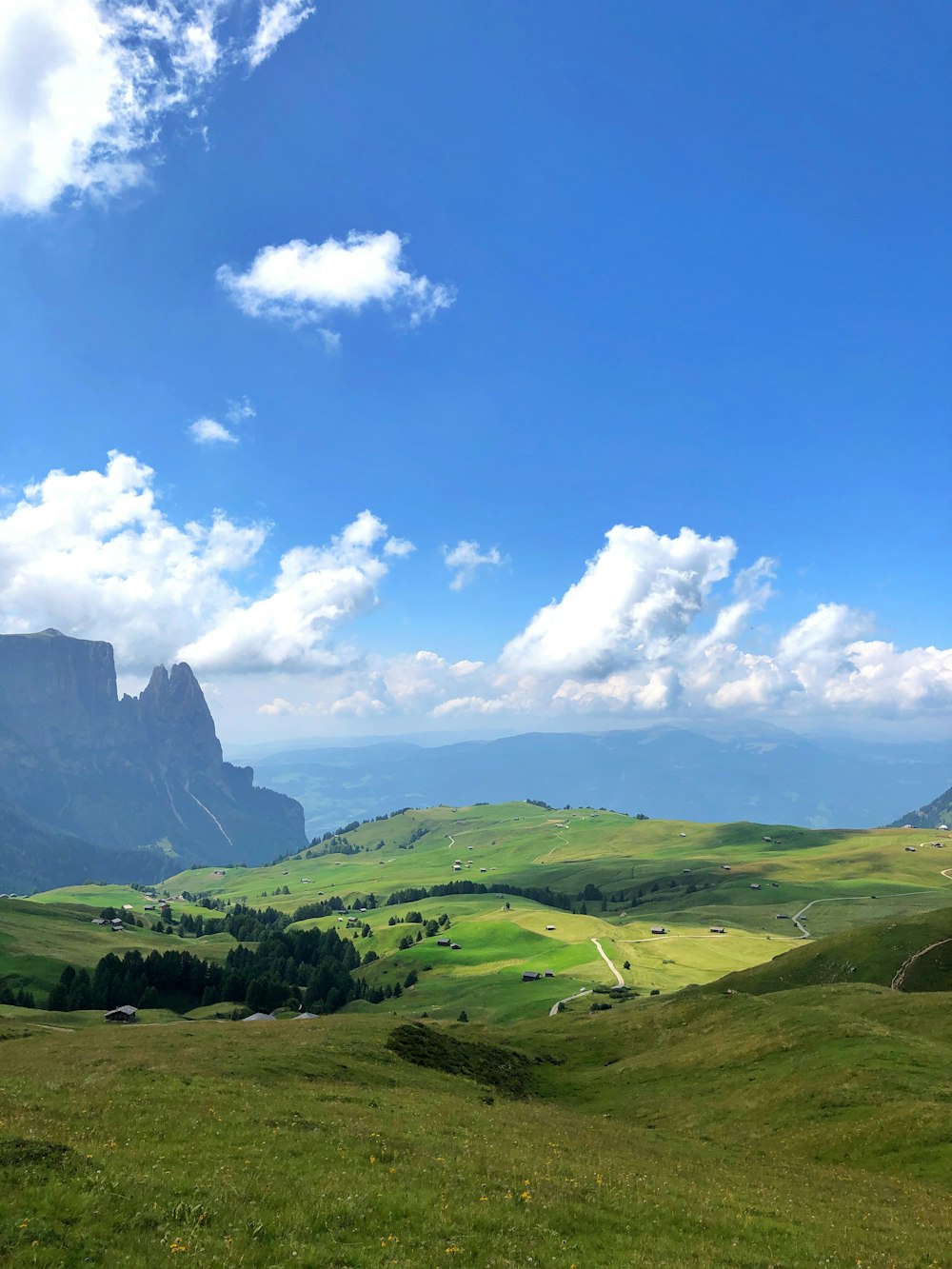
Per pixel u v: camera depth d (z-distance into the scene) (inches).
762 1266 948.6
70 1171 895.1
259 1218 853.2
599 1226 1019.3
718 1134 2166.6
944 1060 2324.1
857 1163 1753.2
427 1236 880.9
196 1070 2032.5
